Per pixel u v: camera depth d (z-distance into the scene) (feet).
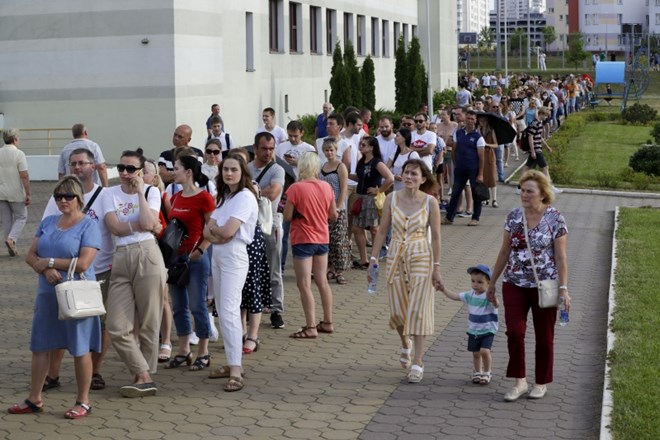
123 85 114.21
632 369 34.88
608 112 240.94
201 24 118.73
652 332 40.40
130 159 34.04
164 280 34.91
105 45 114.21
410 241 35.91
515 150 134.92
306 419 31.58
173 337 42.96
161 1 112.47
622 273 53.88
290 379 36.14
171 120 113.50
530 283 33.09
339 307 48.16
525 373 34.50
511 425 30.81
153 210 34.53
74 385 35.47
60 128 114.52
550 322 33.42
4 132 63.52
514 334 33.06
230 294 35.29
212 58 122.11
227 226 35.04
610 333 40.60
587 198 95.96
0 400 33.60
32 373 32.07
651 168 109.60
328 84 172.96
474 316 35.04
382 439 29.71
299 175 42.11
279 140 67.00
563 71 453.99
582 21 555.69
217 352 40.22
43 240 31.76
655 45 488.44
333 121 57.11
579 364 37.65
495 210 84.53
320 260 42.52
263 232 39.91
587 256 62.59
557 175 105.91
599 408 32.32
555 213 33.06
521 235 33.09
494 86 283.59
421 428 30.60
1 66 117.50
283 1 150.71
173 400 33.65
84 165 34.99
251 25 136.77
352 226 57.26
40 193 97.50
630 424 29.14
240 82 132.26
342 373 36.86
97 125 115.34
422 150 65.82
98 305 31.27
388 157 62.59
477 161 74.95
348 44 164.25
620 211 82.58
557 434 29.94
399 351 40.09
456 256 62.64
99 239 32.14
